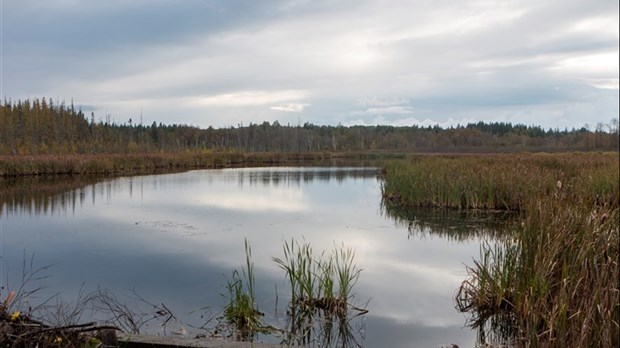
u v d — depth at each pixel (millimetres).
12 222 12133
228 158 49719
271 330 5281
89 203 15852
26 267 7887
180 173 32438
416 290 6723
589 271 4938
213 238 10289
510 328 5340
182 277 7316
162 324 5414
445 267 7934
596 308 3916
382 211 14406
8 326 3869
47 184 22344
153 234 10695
